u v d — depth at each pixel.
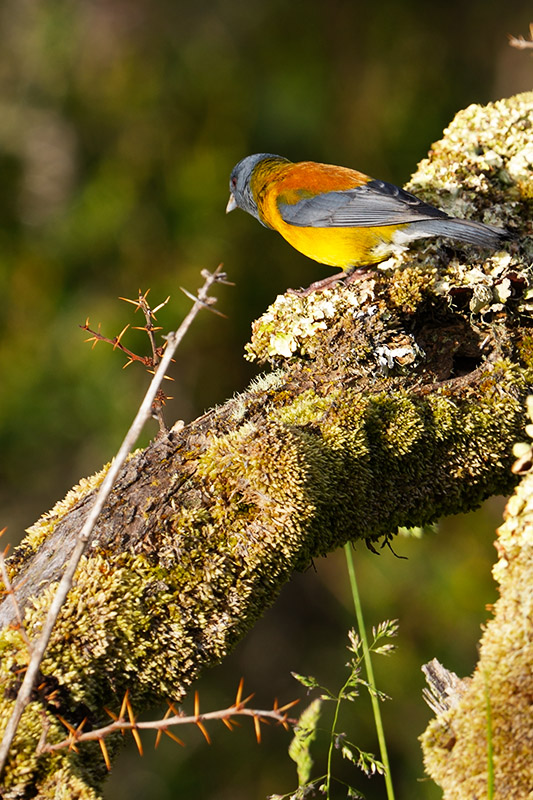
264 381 6.54
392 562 16.41
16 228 19.00
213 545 5.39
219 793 15.79
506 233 7.00
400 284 6.99
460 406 6.45
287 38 20.16
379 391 6.44
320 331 6.75
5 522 17.44
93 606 4.95
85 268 18.30
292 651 18.19
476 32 20.81
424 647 15.78
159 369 4.39
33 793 4.36
